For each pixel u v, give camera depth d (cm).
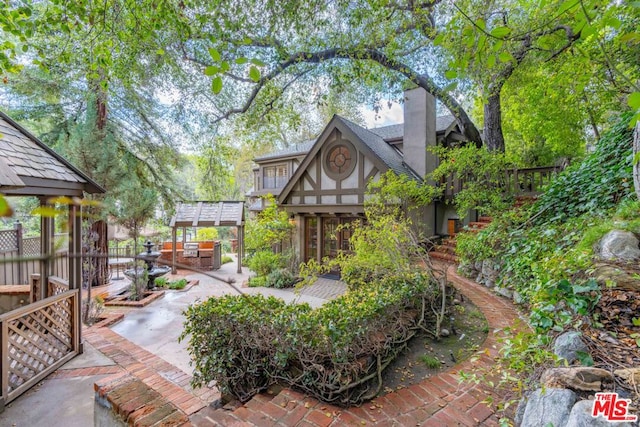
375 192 804
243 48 650
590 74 461
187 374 414
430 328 370
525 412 181
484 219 825
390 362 306
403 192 734
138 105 883
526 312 391
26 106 815
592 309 224
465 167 780
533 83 901
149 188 898
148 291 841
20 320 355
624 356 183
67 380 368
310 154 1048
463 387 256
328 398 258
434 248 827
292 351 282
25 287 567
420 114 998
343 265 496
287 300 773
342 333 271
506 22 570
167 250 1277
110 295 804
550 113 957
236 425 233
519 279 432
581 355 186
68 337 427
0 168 272
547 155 1249
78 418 299
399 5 626
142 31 461
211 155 1028
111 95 836
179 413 222
